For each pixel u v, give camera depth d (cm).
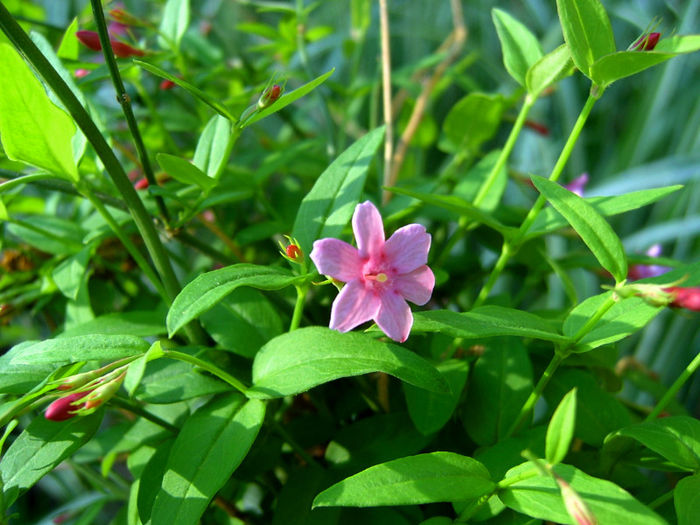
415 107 18
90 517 14
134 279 15
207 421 9
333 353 8
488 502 9
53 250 13
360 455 11
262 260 16
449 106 30
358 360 8
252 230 14
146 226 9
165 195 10
